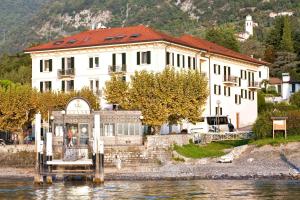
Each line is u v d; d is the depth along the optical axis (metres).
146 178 87.12
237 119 156.25
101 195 68.31
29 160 106.19
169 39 128.88
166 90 110.75
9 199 66.19
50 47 139.62
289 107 155.12
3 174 98.38
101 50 134.12
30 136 125.44
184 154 102.94
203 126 125.69
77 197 67.19
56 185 81.12
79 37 140.88
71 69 137.38
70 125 99.81
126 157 100.38
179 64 133.38
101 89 133.62
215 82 146.12
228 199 62.53
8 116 115.00
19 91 116.69
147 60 128.75
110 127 104.62
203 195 66.06
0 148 108.06
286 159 95.94
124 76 130.75
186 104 112.06
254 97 166.12
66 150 96.94
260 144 102.06
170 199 63.38
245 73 162.12
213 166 95.69
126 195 67.62
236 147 105.19
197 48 138.75
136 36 131.50
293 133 106.81
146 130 115.69
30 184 83.19
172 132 125.81
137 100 111.38
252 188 71.94
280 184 76.06
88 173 81.75
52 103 121.06
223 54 149.00
